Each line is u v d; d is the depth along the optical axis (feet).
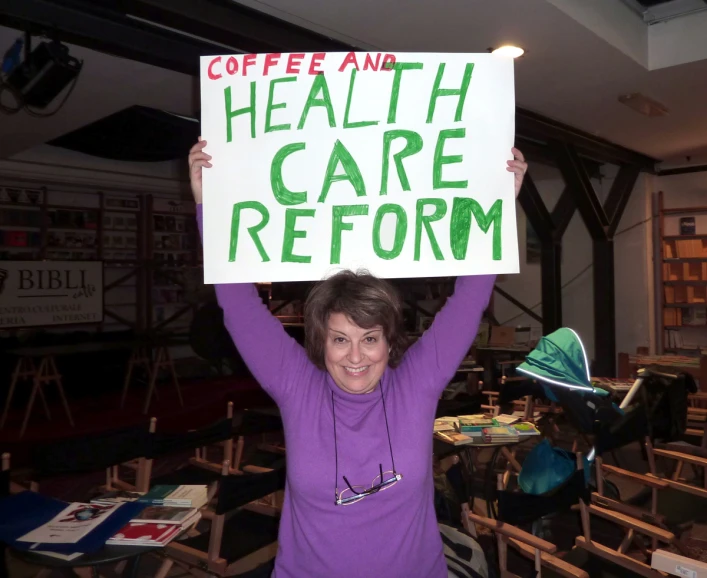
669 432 10.53
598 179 23.03
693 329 21.85
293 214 4.04
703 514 8.55
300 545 3.61
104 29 8.84
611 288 21.53
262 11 9.14
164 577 6.89
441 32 10.09
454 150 4.16
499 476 6.95
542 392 11.69
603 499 8.34
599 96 13.91
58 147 19.51
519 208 25.35
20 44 9.60
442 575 3.78
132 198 23.21
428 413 3.74
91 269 19.76
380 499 3.53
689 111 15.17
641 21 11.80
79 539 5.21
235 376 23.03
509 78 4.21
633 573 6.63
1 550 5.21
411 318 23.57
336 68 4.10
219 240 4.00
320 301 3.64
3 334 18.83
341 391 3.69
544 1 8.93
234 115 4.06
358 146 4.10
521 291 25.35
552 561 6.46
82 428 15.75
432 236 4.11
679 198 22.04
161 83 11.48
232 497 6.32
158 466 13.48
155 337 19.48
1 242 19.58
